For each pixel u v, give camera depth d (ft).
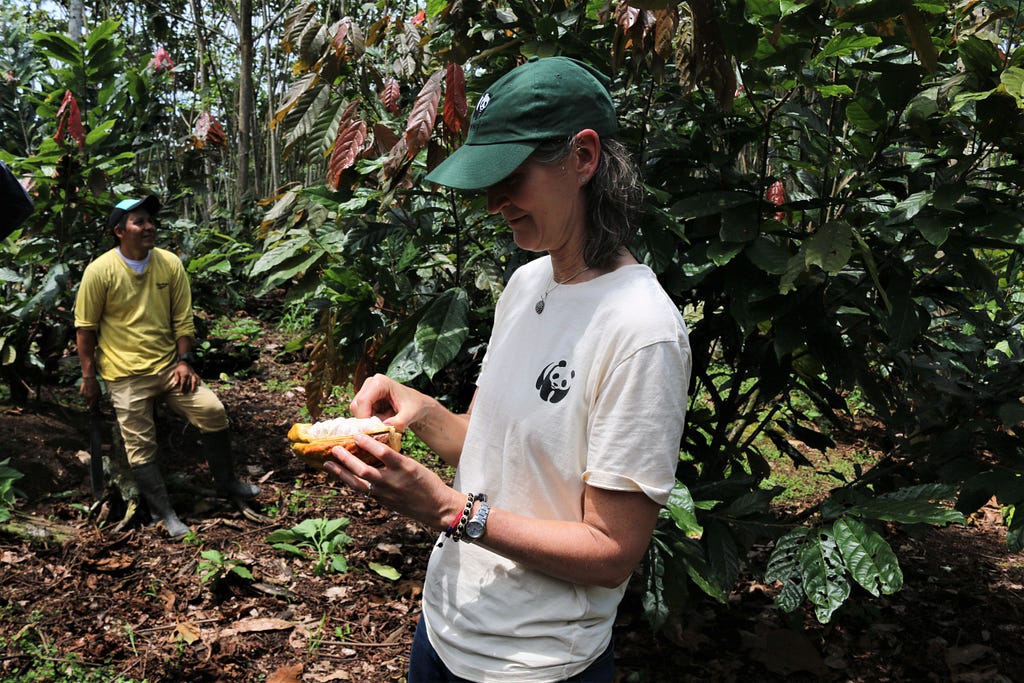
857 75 10.23
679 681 10.22
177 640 10.93
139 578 12.50
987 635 11.48
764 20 8.41
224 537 13.99
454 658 4.77
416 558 13.46
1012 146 8.54
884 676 10.43
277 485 16.35
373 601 12.19
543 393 4.47
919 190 9.29
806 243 8.08
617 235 4.49
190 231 21.03
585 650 4.57
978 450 10.29
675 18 7.82
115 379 13.88
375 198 10.37
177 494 15.24
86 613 11.51
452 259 11.29
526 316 4.78
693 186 9.85
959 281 10.07
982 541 14.97
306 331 27.86
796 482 17.06
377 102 10.80
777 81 10.45
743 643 10.98
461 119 7.84
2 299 17.51
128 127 19.31
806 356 10.93
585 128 4.30
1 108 19.31
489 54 8.82
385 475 4.21
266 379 23.75
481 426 4.84
